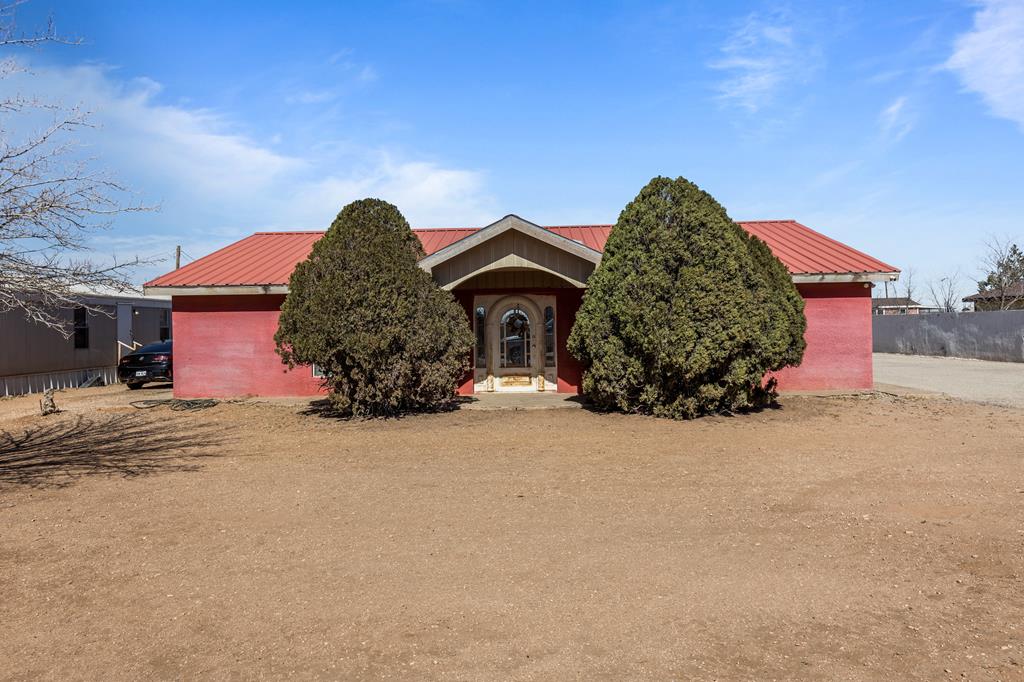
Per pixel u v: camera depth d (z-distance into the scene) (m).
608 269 11.51
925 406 12.54
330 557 4.96
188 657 3.58
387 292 11.42
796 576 4.48
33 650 3.67
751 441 9.30
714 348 10.70
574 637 3.72
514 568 4.70
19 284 7.31
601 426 10.68
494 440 9.64
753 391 11.77
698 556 4.86
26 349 18.38
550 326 15.07
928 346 29.78
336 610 4.10
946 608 3.97
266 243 18.09
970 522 5.48
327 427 11.06
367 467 8.03
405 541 5.29
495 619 3.95
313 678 3.35
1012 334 24.70
